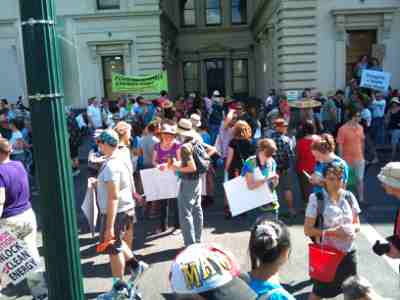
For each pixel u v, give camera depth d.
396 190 3.63
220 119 14.88
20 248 4.72
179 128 6.11
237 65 31.91
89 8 21.88
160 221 7.78
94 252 6.61
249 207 5.85
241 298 1.80
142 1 21.70
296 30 17.55
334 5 17.38
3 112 14.28
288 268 5.75
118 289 4.68
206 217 8.20
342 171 4.04
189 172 5.96
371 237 6.78
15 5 21.86
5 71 22.45
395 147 12.88
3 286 5.33
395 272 5.54
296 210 8.29
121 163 4.87
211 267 1.84
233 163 7.62
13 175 4.66
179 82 31.97
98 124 18.34
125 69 22.33
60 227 2.85
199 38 31.69
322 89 17.83
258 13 25.50
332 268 3.85
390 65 17.66
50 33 2.73
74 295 2.94
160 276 5.70
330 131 14.40
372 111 14.41
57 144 2.80
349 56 18.06
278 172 7.66
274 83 20.56
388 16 17.30
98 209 5.43
